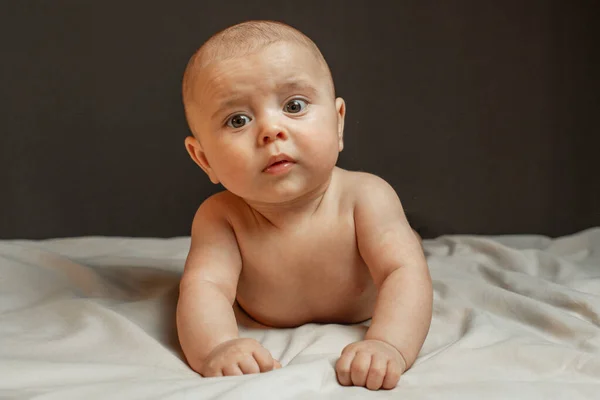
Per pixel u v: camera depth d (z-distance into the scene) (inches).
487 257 69.6
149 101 89.6
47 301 57.4
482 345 44.3
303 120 43.8
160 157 90.4
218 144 44.2
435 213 90.0
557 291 54.4
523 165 89.0
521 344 42.6
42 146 90.5
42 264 63.7
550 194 89.2
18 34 88.7
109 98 89.7
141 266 66.0
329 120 44.9
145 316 51.8
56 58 89.0
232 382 37.6
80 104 89.8
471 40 87.3
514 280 58.2
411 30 87.4
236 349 40.9
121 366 42.4
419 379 39.8
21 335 49.4
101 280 61.0
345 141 88.7
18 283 60.1
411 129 88.8
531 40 87.0
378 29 87.4
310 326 49.9
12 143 90.4
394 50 87.7
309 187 44.6
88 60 89.1
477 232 90.2
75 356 45.6
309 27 87.5
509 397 36.1
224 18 88.0
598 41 86.2
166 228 91.4
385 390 38.5
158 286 61.5
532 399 36.0
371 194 48.3
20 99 89.7
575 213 89.4
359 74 88.0
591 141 88.0
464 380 39.7
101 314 50.6
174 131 89.9
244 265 49.6
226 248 49.0
